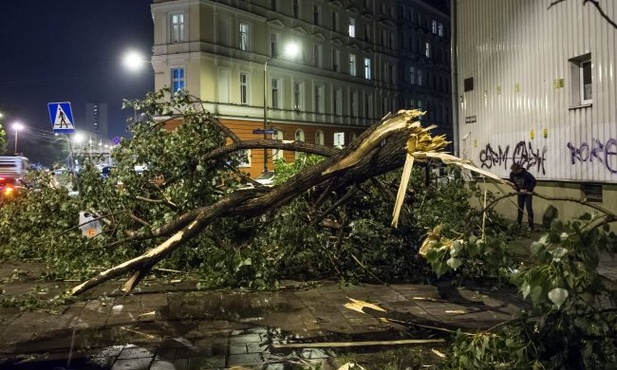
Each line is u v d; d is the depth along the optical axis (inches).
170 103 350.9
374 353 194.1
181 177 322.0
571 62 446.6
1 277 324.8
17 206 417.4
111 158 343.9
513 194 163.5
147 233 266.1
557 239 130.3
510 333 153.9
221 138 336.2
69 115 461.4
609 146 406.6
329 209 284.4
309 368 176.6
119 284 296.7
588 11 422.6
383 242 305.3
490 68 557.6
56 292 285.7
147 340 209.9
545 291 126.8
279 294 275.4
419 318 233.6
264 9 1563.7
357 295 272.4
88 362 188.9
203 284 288.2
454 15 621.9
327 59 1823.3
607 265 327.9
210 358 190.9
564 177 457.1
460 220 297.9
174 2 1375.5
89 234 346.3
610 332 142.3
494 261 157.2
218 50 1418.6
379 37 2081.7
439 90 2524.6
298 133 1691.7
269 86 1584.6
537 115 488.7
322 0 1791.3
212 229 296.7
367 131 237.8
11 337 214.5
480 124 580.1
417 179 317.7
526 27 498.0
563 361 145.6
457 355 159.8
